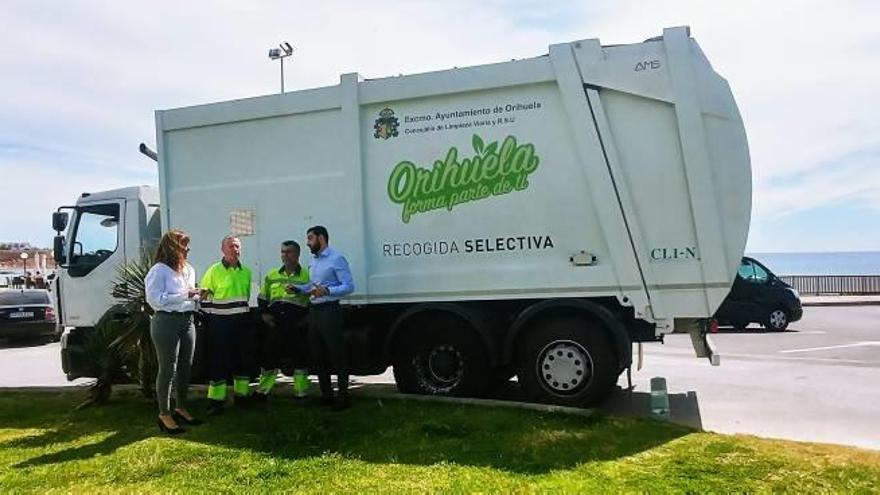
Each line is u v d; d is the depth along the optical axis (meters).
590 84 7.05
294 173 8.16
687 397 8.30
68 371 9.05
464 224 7.54
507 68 7.34
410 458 5.51
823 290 32.28
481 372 7.51
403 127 7.75
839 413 7.43
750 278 16.73
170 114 8.65
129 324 7.72
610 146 7.02
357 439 6.09
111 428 6.79
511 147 7.37
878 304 26.28
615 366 7.04
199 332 7.68
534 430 6.12
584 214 7.15
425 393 7.71
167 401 6.52
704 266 6.83
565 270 7.20
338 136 7.97
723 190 6.82
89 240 9.48
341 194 7.95
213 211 8.50
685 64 6.84
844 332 16.31
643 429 6.15
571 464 5.25
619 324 6.96
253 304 8.29
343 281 7.14
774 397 8.30
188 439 6.25
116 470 5.41
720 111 6.82
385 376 10.36
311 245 7.24
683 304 6.90
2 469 5.54
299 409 7.18
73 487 5.04
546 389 7.22
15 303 17.03
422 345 7.71
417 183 7.70
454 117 7.57
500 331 7.52
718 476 4.91
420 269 7.69
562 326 7.15
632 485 4.77
